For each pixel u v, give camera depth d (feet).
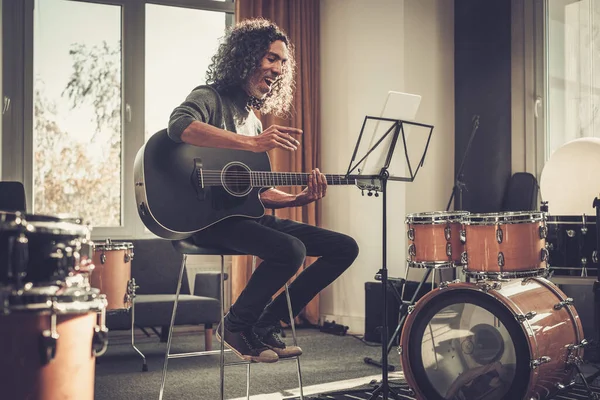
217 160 8.75
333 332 17.29
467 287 8.91
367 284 16.10
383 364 9.45
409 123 9.17
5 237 5.01
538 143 16.31
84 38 17.19
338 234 9.39
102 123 17.33
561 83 15.97
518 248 8.64
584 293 14.55
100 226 17.22
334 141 18.31
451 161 17.61
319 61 18.63
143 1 17.63
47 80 16.85
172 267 15.80
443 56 17.62
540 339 8.57
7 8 16.38
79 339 5.52
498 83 16.62
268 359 8.57
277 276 8.45
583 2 15.43
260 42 9.38
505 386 8.68
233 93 9.41
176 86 18.10
